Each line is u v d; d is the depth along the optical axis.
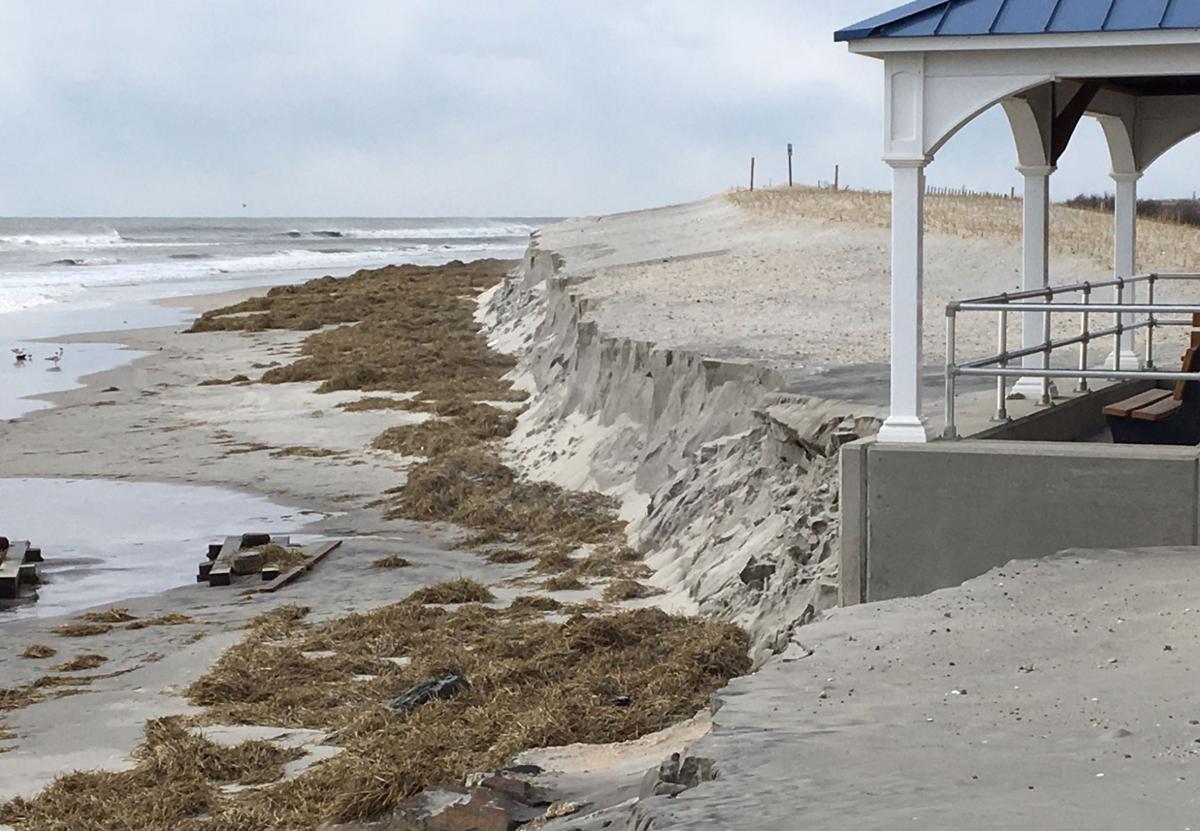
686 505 19.08
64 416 33.41
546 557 19.22
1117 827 5.08
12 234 192.00
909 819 5.25
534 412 28.86
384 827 7.75
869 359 22.44
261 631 16.08
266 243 173.00
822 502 15.16
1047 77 10.16
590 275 40.31
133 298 74.62
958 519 10.36
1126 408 12.20
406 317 49.97
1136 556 9.67
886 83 10.50
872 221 49.12
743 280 37.19
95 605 18.19
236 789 11.07
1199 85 14.11
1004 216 49.47
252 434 30.28
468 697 12.77
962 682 7.16
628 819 6.05
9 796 11.12
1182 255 38.38
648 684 12.68
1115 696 6.76
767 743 6.29
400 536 21.59
